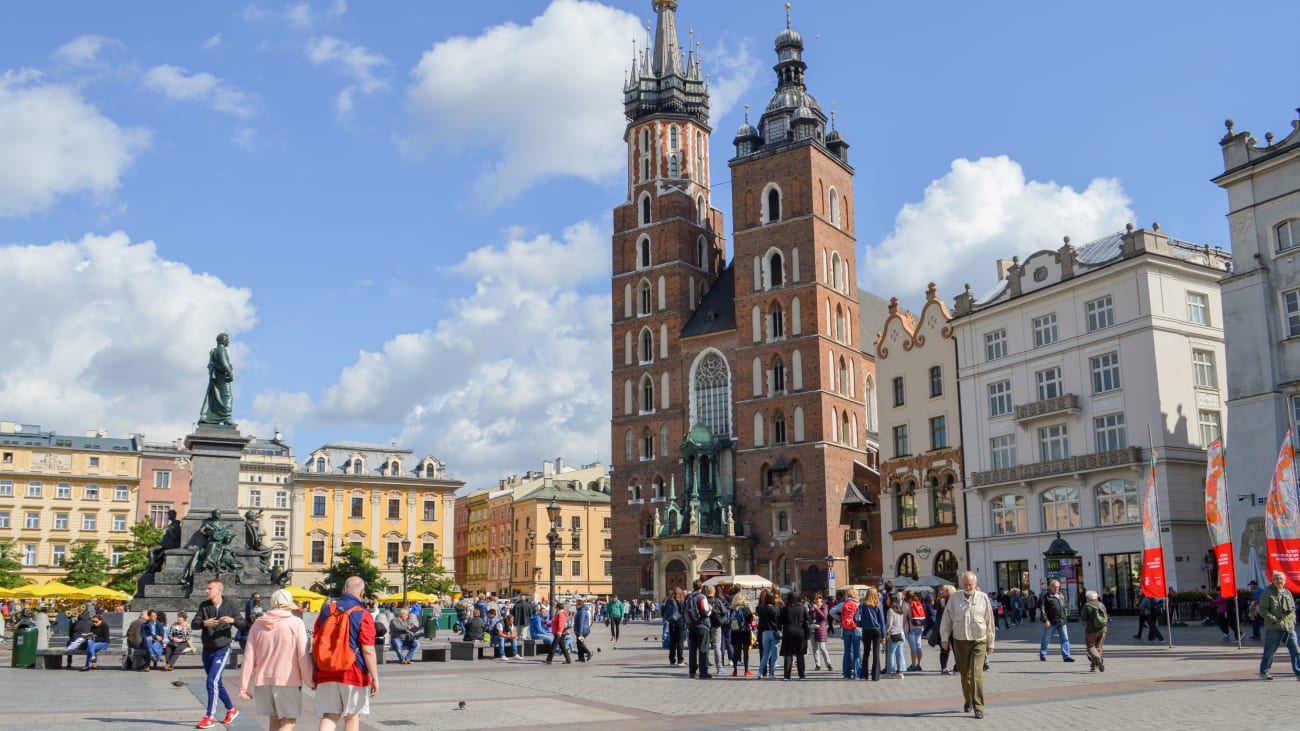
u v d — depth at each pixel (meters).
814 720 20.12
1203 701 21.39
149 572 44.75
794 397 98.19
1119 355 60.66
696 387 105.94
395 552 134.00
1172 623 51.69
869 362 107.31
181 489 130.25
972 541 69.31
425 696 25.52
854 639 29.83
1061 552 60.09
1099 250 68.75
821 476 95.12
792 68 108.81
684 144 113.69
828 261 101.94
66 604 82.88
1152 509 39.12
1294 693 22.41
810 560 94.50
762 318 101.75
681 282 108.88
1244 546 49.72
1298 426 48.62
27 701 23.80
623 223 113.44
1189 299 60.97
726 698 24.53
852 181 108.81
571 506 145.75
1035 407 64.94
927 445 74.38
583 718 20.86
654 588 98.50
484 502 165.88
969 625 20.16
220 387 47.88
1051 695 23.69
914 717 20.31
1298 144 48.84
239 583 44.22
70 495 124.69
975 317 70.69
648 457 107.12
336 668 14.36
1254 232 50.84
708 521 98.06
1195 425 59.31
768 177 103.75
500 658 41.34
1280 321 49.69
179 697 25.00
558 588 142.25
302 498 130.25
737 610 31.34
